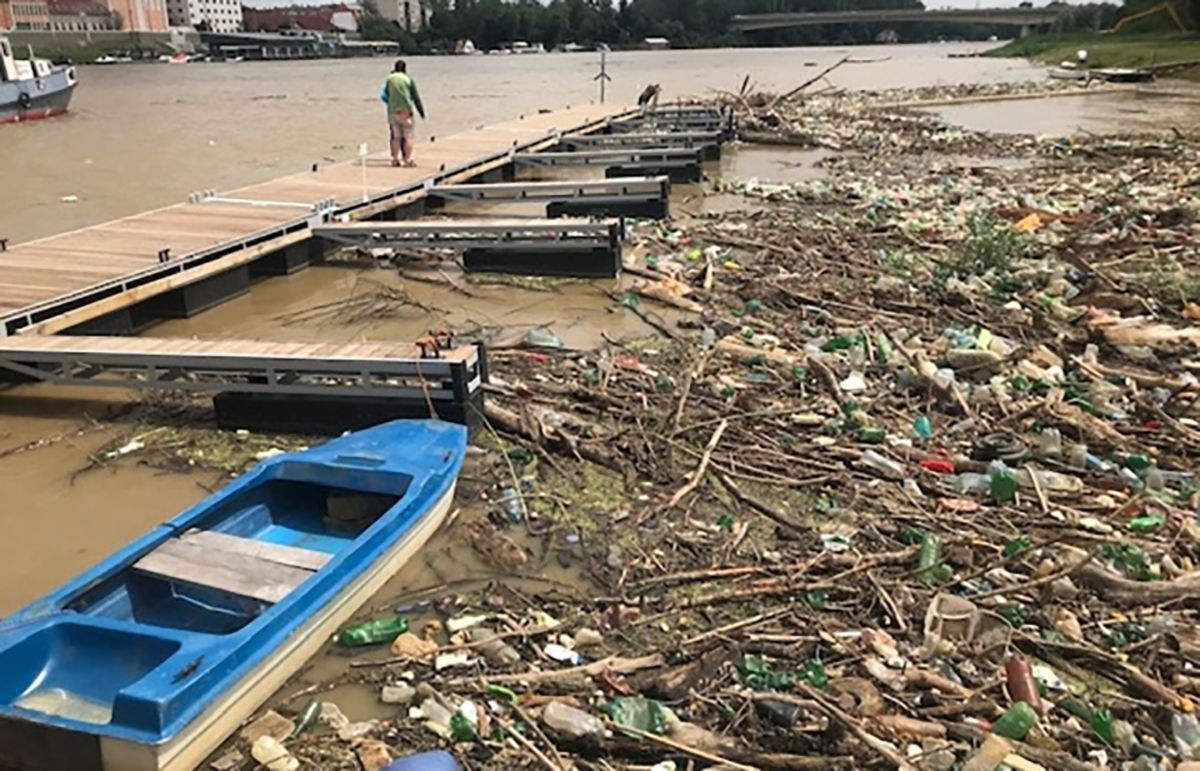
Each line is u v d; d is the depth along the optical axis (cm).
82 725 400
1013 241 1210
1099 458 702
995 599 537
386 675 494
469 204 1788
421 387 759
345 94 5156
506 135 2223
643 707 454
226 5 16412
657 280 1208
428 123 3353
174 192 1966
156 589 523
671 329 1024
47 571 611
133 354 812
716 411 789
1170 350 884
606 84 5281
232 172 2231
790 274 1188
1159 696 460
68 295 950
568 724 444
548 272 1264
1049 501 638
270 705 471
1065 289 1070
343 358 769
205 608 521
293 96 5003
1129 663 484
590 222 1250
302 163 2369
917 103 3806
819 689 462
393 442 666
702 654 496
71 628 448
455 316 1112
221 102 4562
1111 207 1489
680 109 2838
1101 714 447
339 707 471
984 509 631
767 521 635
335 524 629
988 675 477
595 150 2142
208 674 422
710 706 460
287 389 787
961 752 422
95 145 2780
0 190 1995
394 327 1078
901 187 1805
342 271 1320
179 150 2650
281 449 772
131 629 447
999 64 7575
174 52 11512
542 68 7531
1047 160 2195
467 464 723
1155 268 1114
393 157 1748
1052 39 8419
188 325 1091
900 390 818
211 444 785
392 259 1364
